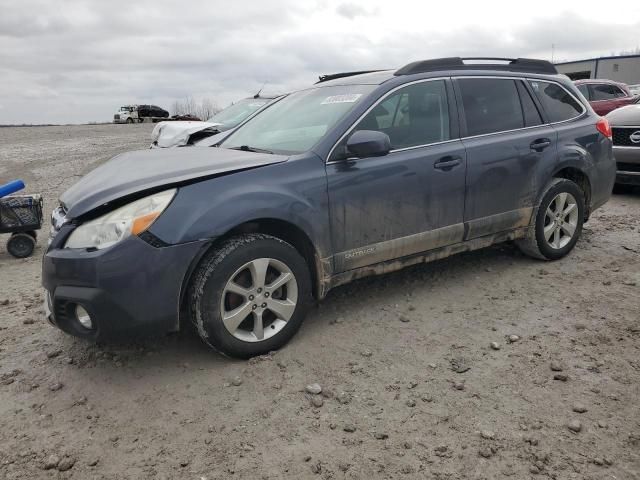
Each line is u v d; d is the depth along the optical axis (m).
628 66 43.09
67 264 3.04
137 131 30.39
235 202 3.27
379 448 2.62
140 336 3.15
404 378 3.21
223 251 3.26
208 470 2.51
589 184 5.22
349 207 3.72
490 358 3.41
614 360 3.33
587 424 2.73
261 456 2.59
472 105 4.45
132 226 3.03
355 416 2.87
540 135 4.77
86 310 3.04
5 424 2.89
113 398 3.11
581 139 5.08
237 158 3.67
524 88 4.85
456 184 4.21
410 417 2.85
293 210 3.46
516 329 3.79
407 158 3.97
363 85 4.19
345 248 3.77
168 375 3.33
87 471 2.53
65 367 3.46
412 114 4.13
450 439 2.67
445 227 4.23
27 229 6.15
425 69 4.29
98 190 3.28
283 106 4.71
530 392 3.03
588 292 4.39
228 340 3.33
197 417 2.90
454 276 4.82
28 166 14.93
